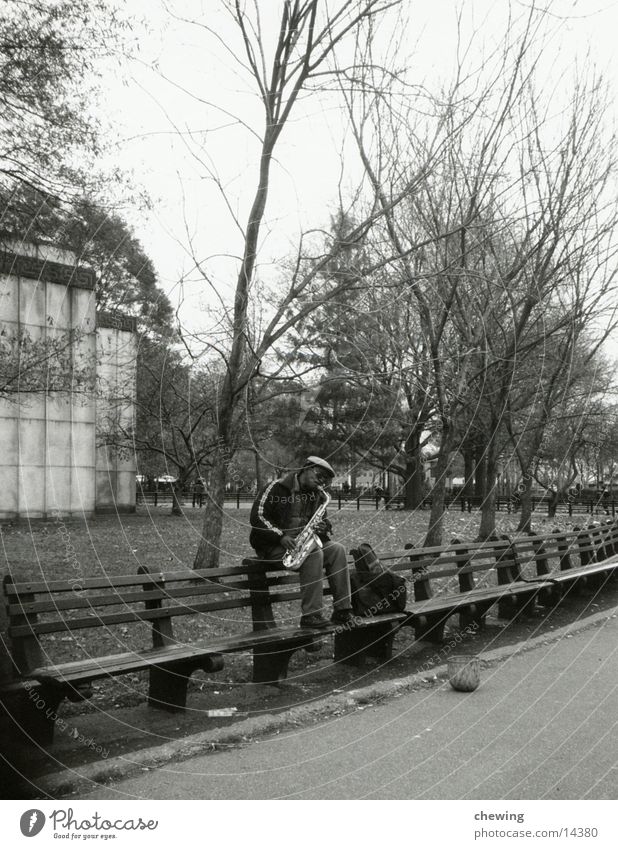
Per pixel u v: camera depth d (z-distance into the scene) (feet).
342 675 18.42
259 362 25.99
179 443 58.90
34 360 33.78
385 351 33.24
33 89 25.43
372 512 74.08
